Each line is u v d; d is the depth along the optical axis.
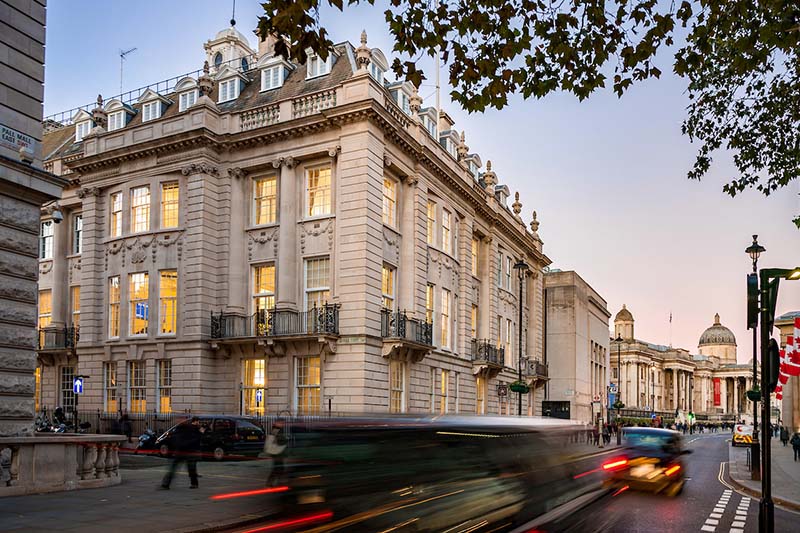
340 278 30.52
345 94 31.22
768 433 12.08
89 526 12.07
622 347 126.06
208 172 33.47
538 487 12.38
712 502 18.97
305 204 32.38
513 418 12.28
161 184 34.78
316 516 7.89
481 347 42.41
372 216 30.77
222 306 33.16
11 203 16.61
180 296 33.22
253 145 33.44
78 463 17.28
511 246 50.41
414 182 34.75
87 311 36.19
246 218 33.62
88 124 42.94
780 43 11.42
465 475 9.73
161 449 27.36
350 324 29.95
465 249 41.00
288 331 31.05
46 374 39.28
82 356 36.06
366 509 8.10
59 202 39.81
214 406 32.44
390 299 33.47
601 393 75.25
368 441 8.41
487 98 11.44
